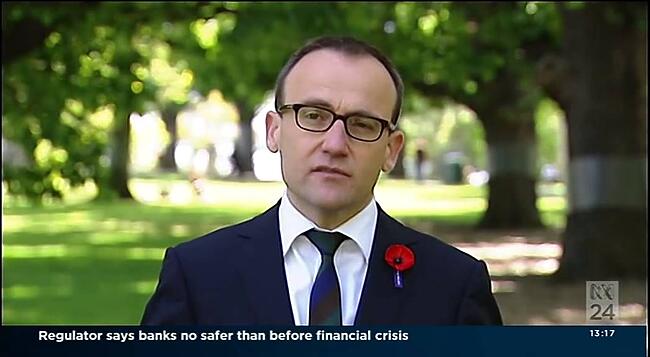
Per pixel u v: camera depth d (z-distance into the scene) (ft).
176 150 191.42
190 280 8.42
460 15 41.27
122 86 43.88
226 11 40.50
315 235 8.44
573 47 39.42
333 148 8.17
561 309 34.27
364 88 8.23
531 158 70.74
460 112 206.39
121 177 107.45
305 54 8.44
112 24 39.60
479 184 169.07
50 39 40.47
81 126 44.45
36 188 42.32
